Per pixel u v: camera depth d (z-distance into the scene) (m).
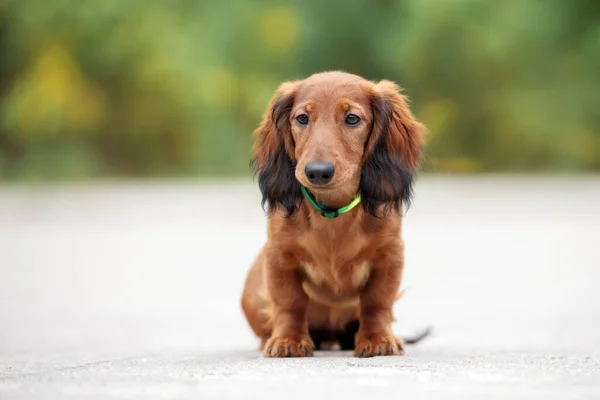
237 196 20.53
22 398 2.81
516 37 30.06
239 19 29.66
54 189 24.72
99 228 15.82
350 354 4.78
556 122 30.38
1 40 29.45
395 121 4.66
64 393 2.90
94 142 29.36
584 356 4.22
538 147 30.86
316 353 4.89
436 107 31.22
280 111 4.63
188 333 6.24
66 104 28.27
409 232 14.16
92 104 28.72
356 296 4.66
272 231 4.54
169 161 29.84
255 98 29.25
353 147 4.41
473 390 2.97
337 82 4.52
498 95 30.64
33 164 28.31
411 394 2.89
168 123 29.53
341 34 31.39
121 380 3.21
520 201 19.28
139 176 29.56
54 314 7.35
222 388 3.02
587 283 9.14
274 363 3.86
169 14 29.38
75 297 8.53
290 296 4.52
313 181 4.12
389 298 4.52
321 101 4.43
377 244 4.45
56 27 28.66
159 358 4.31
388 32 31.47
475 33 30.14
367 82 4.66
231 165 29.47
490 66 30.48
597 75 30.36
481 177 29.50
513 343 5.30
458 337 5.82
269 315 4.80
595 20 30.45
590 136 30.42
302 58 31.23
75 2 28.53
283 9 30.14
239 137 29.50
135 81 29.02
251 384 3.11
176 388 3.02
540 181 26.33
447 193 21.30
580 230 14.15
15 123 28.39
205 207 18.91
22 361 4.20
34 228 16.05
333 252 4.45
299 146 4.43
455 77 30.78
